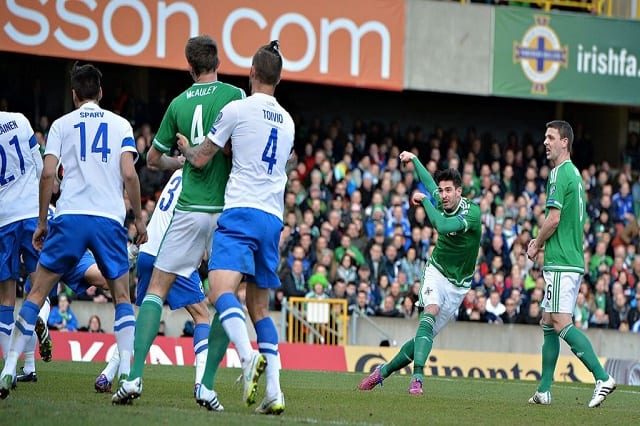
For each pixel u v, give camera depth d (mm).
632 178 70438
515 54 62875
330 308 51938
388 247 55781
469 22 62031
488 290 56688
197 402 20938
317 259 54375
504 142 73688
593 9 68438
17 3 53094
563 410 25484
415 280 56000
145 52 55500
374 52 59875
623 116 72438
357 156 62188
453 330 53688
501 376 47281
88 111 22703
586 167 68875
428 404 25484
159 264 21000
